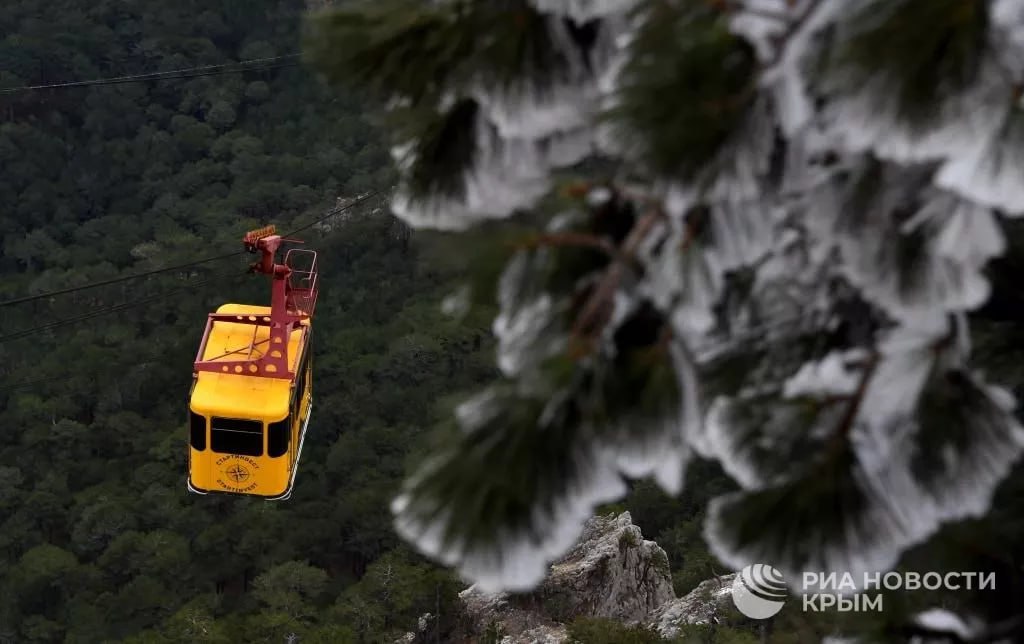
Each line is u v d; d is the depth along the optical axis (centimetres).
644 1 436
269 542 9331
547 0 466
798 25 405
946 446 429
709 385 487
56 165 13962
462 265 461
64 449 10644
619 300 428
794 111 402
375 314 11481
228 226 12925
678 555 7075
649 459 416
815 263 459
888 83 370
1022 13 367
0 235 13350
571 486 408
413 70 518
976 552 532
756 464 446
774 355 484
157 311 12112
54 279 12450
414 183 527
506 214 512
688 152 404
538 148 511
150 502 9888
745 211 426
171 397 11331
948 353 431
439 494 404
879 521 429
